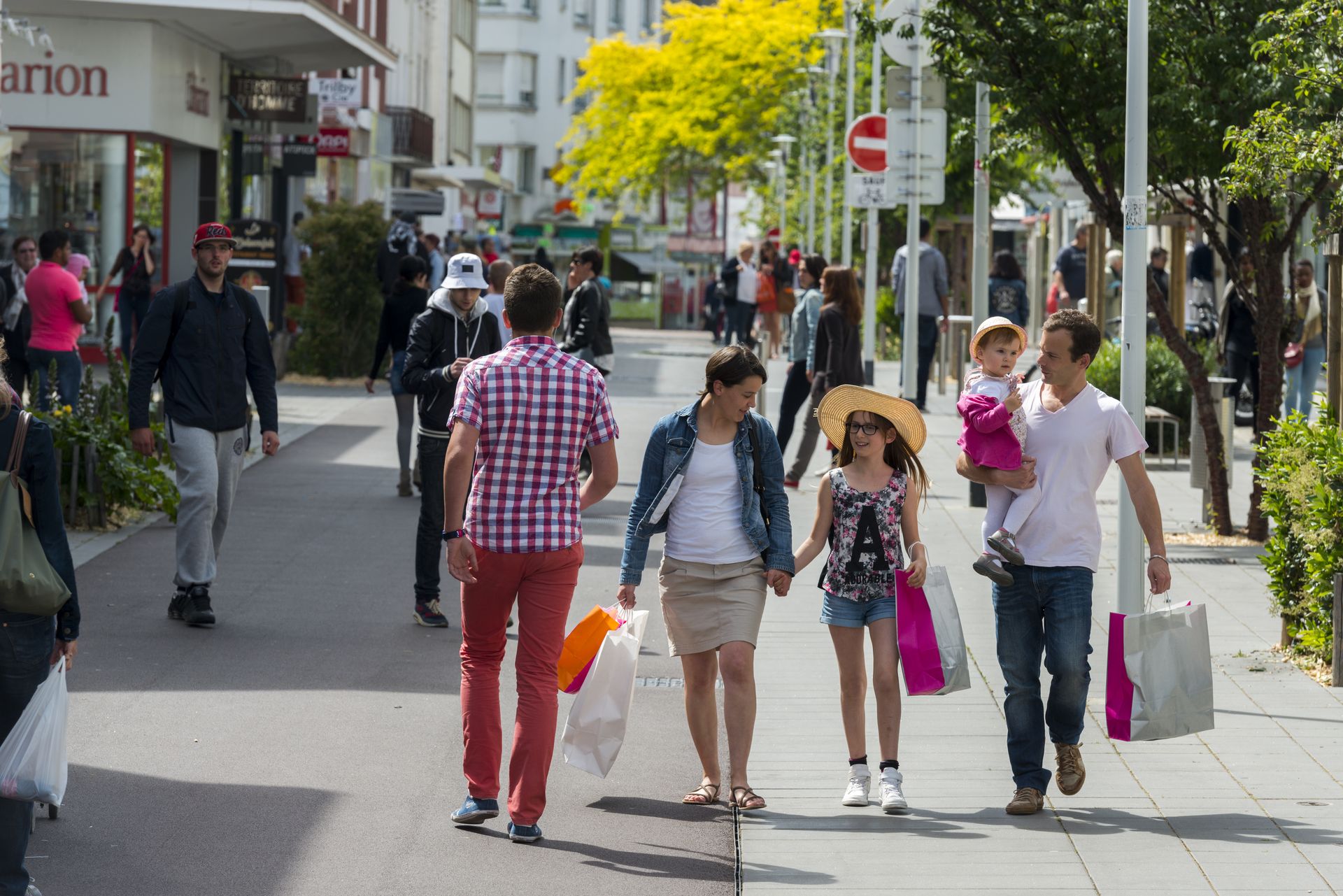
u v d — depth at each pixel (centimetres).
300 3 7100
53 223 7225
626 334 14338
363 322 6875
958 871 1552
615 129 16850
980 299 4197
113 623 2580
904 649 1739
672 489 1767
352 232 6850
